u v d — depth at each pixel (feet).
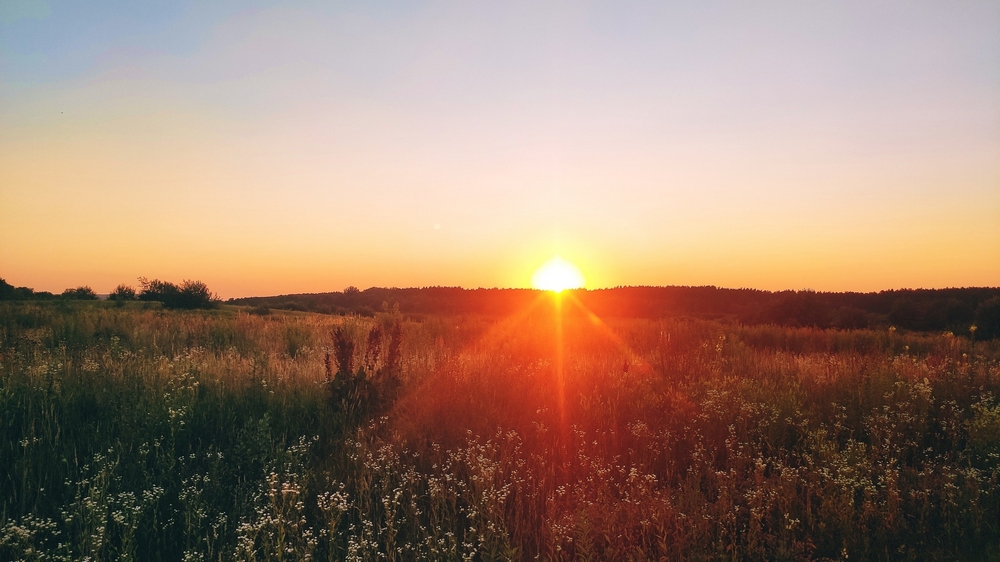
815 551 15.58
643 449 21.80
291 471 19.43
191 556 14.38
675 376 32.86
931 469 19.85
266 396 25.38
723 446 22.74
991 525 16.58
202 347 43.27
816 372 33.96
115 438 20.75
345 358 26.63
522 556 15.47
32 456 18.45
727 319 133.80
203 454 20.63
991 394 28.25
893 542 16.02
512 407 26.04
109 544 15.43
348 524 17.04
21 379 24.61
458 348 44.06
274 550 14.96
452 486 18.39
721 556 14.74
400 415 24.29
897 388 27.55
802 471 19.66
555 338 50.16
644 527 15.88
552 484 19.39
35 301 97.91
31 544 13.97
